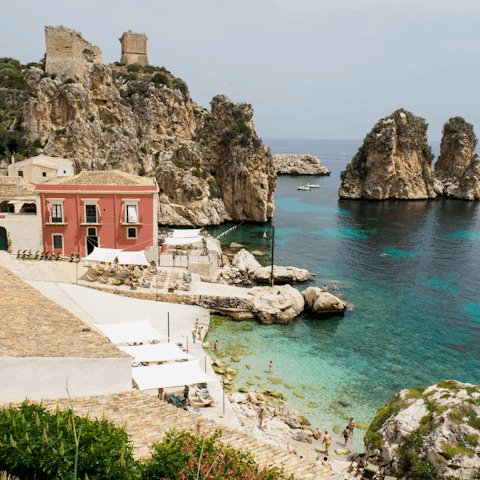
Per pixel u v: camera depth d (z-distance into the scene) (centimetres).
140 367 2591
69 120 10281
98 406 1928
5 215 5025
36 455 998
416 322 4928
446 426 2117
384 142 15250
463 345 4362
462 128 17200
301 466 1875
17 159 9312
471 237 9612
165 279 5112
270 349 4072
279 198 15450
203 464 1138
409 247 8600
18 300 2706
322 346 4206
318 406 3186
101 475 1010
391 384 3553
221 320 4666
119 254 4628
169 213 10312
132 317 4088
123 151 10469
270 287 5091
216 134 11700
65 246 5231
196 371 2575
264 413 2959
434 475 2022
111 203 5228
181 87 13288
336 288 6025
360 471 2269
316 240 9088
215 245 6875
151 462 1144
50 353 2017
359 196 15712
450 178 17238
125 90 12431
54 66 10650
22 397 1945
